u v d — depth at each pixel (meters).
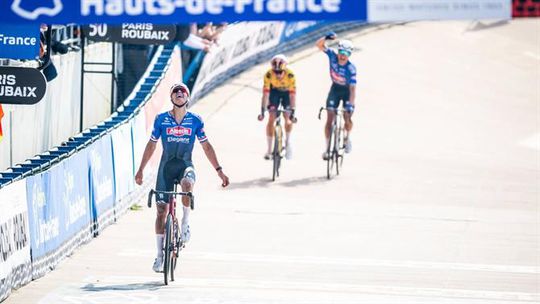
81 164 32.94
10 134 37.44
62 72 44.16
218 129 55.22
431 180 47.81
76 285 28.00
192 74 59.06
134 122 40.44
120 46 53.88
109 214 36.19
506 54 80.75
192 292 27.47
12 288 26.80
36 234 28.61
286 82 45.12
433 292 28.56
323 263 31.89
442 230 37.59
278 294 27.67
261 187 44.38
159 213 27.91
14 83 28.45
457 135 59.09
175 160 28.09
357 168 49.28
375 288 28.88
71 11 17.58
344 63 45.38
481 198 44.50
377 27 83.19
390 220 39.00
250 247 33.75
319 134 56.31
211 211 39.28
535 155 55.56
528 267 32.16
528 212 41.91
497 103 67.88
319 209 40.47
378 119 60.97
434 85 70.19
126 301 26.23
